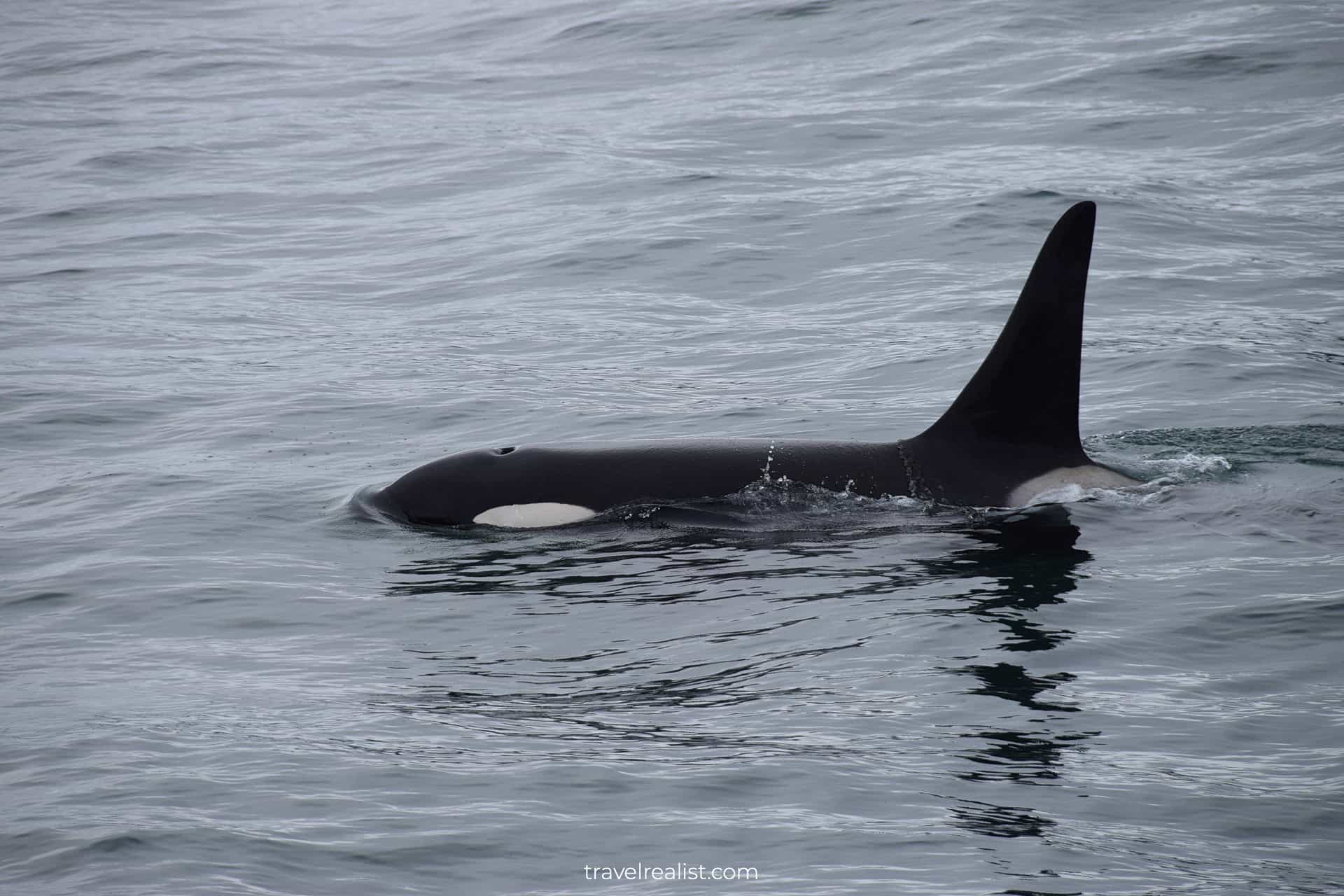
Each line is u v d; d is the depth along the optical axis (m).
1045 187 86.69
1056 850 24.44
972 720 29.42
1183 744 28.14
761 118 109.50
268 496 46.66
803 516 42.12
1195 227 79.25
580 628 35.50
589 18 151.50
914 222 82.00
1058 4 131.25
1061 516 41.72
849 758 27.88
